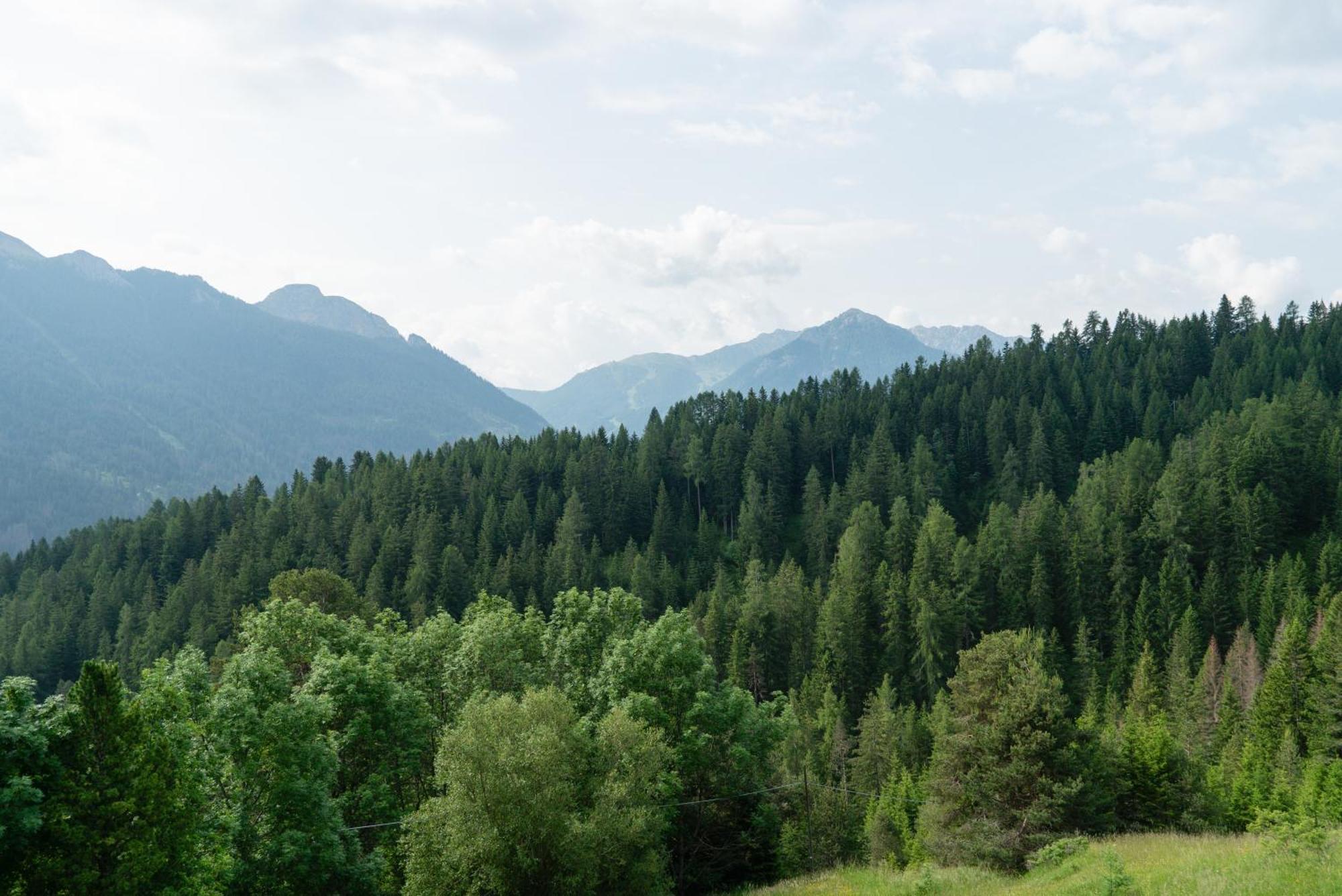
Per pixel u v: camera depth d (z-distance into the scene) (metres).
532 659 56.75
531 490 168.00
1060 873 28.83
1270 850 22.61
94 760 22.44
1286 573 96.88
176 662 33.59
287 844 29.62
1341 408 137.62
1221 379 176.00
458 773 31.06
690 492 174.38
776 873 49.72
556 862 32.16
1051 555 111.88
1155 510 111.88
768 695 105.06
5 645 141.25
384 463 182.75
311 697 32.97
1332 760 55.09
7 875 20.94
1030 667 43.47
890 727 79.12
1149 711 81.00
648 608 122.81
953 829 40.78
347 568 142.50
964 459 166.25
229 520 169.75
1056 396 178.88
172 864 23.75
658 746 36.50
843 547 121.56
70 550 195.12
